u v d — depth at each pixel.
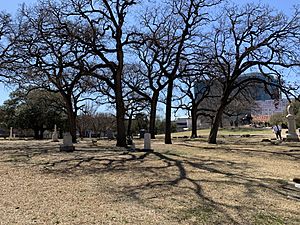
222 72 26.80
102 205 6.91
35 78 28.14
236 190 8.54
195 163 13.78
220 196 7.82
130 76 40.22
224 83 27.58
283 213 6.56
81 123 70.19
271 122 75.44
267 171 12.24
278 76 24.67
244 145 25.41
